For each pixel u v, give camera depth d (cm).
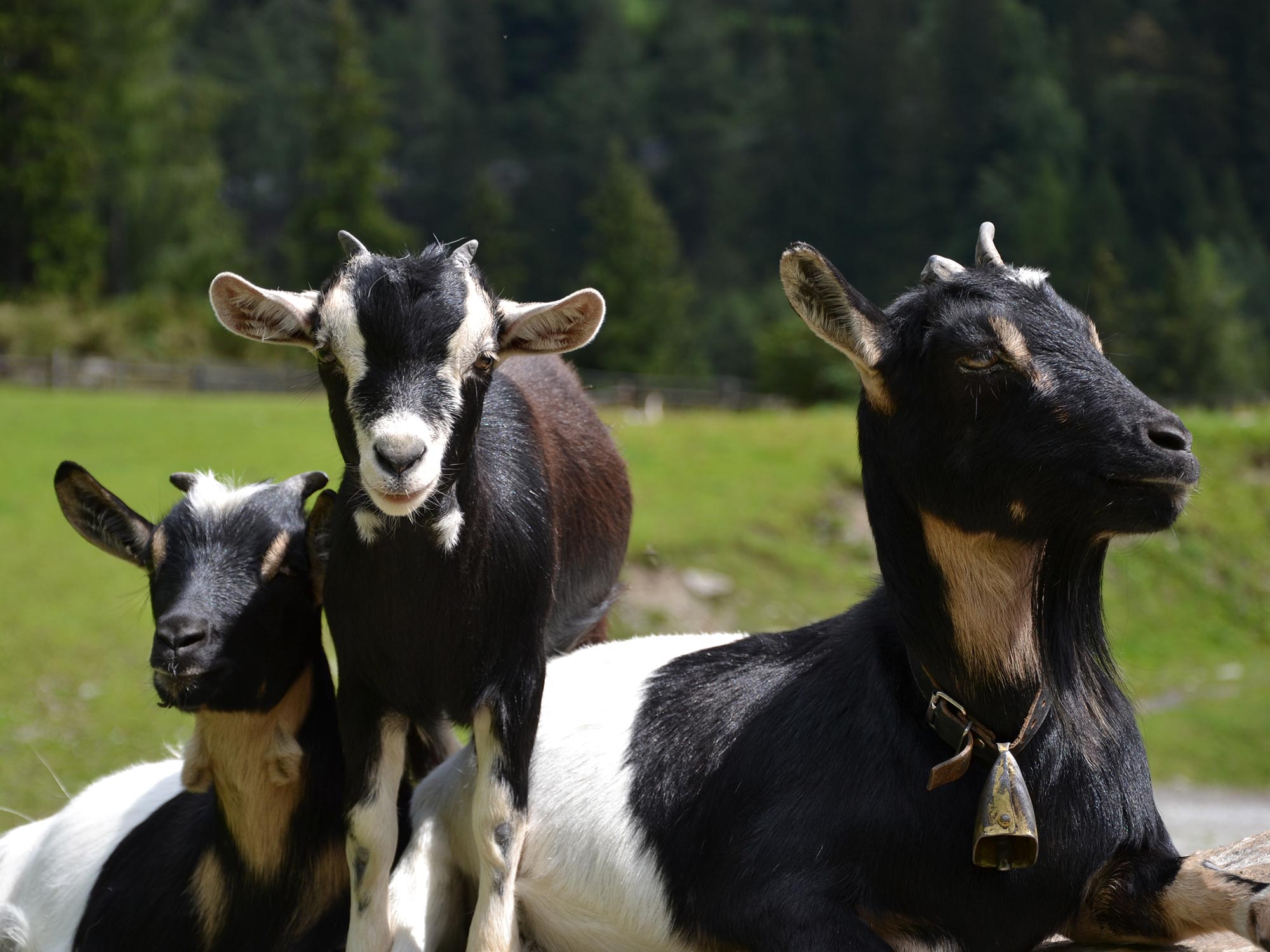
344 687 418
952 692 381
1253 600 2477
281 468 2361
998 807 367
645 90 12056
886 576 392
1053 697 381
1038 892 378
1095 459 355
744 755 409
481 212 8681
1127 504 355
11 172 6288
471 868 439
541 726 449
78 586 1762
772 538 2300
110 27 6731
